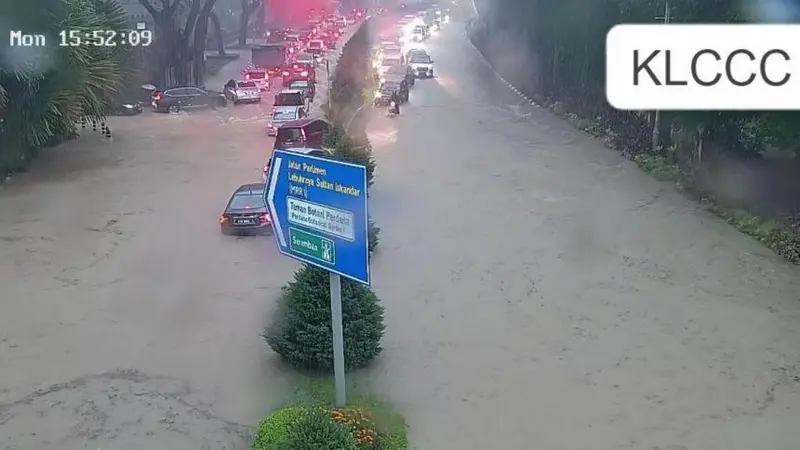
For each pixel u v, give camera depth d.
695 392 12.02
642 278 16.73
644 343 13.68
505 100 45.09
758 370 12.64
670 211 21.62
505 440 10.80
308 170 10.35
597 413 11.48
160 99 44.34
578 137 33.16
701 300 15.47
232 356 13.49
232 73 61.47
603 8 31.89
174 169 28.59
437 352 13.50
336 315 10.72
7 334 14.60
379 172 27.22
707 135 23.39
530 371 12.77
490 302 15.67
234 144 33.62
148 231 20.94
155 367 13.17
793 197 20.14
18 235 20.66
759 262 17.48
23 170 28.34
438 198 23.67
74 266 18.27
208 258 18.67
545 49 43.50
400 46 70.19
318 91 50.19
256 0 78.25
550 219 21.22
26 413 11.81
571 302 15.56
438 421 11.29
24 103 27.64
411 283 16.75
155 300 16.14
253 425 11.32
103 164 29.55
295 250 10.85
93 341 14.24
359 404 11.59
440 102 44.53
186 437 11.09
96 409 11.88
